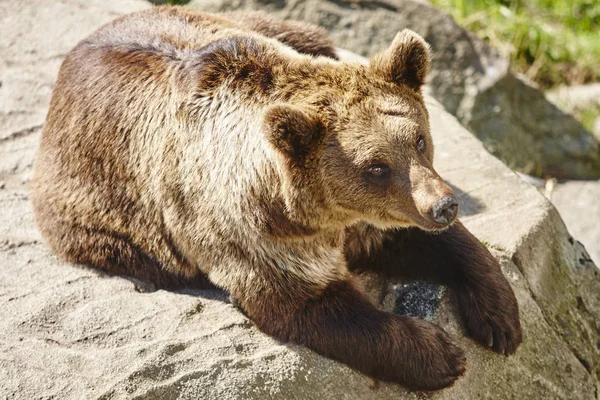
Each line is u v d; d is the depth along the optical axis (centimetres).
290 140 902
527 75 2517
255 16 1354
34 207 1184
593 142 2277
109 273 1121
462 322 1055
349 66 977
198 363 920
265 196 962
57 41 1612
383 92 952
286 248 980
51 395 884
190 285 1109
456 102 2083
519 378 1061
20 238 1177
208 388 901
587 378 1138
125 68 1109
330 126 935
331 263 1009
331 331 966
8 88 1480
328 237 1005
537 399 1072
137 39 1140
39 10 1691
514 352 1043
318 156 936
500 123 2119
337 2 2048
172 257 1094
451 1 2581
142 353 929
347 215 972
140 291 1085
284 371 933
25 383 897
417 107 966
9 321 999
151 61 1090
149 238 1097
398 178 919
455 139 1414
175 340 948
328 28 2034
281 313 985
